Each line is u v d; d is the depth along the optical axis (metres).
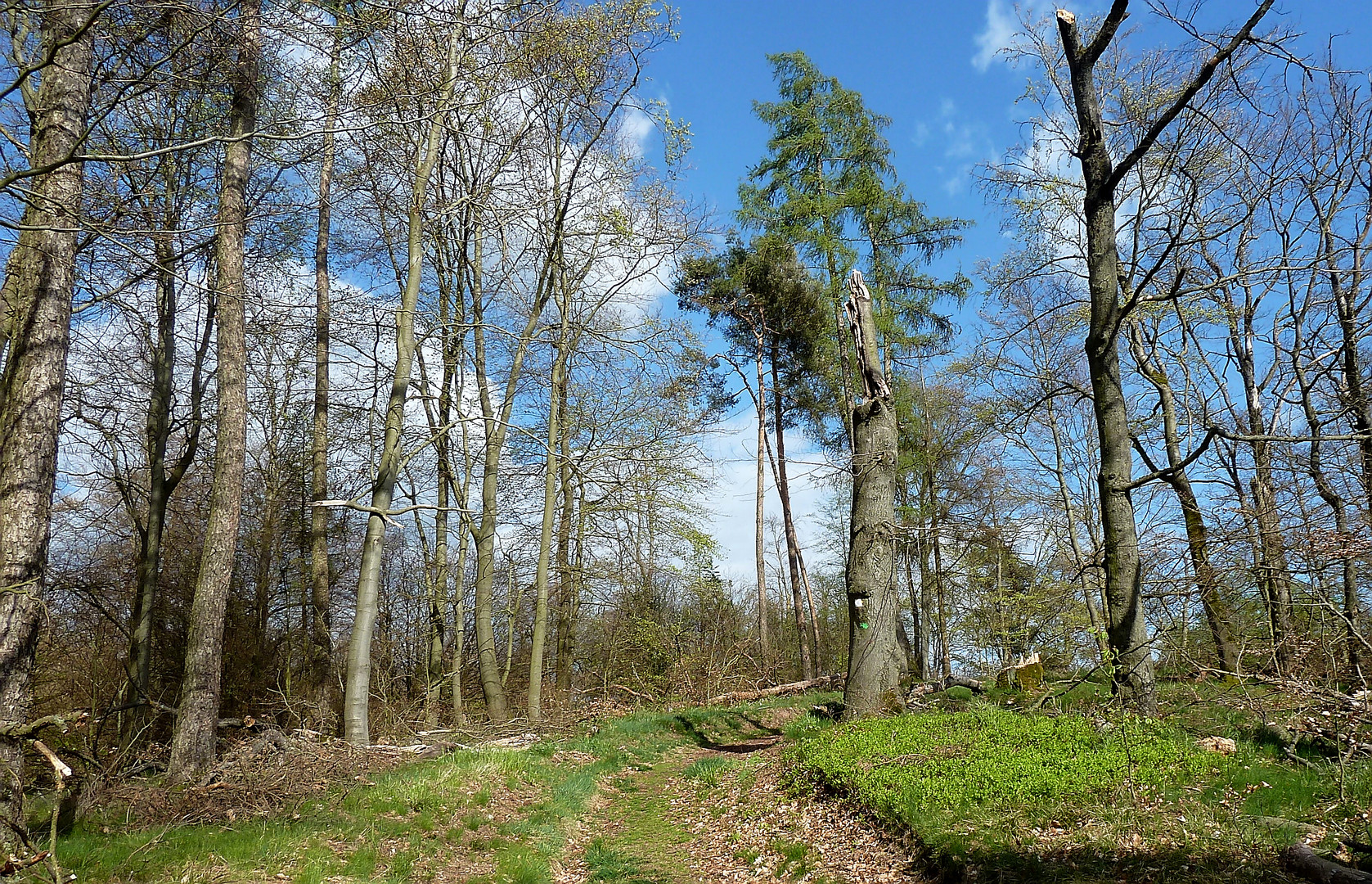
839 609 31.84
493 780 10.75
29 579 7.86
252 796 8.95
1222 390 15.59
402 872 7.44
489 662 17.33
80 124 8.79
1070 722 9.83
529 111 16.25
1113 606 10.20
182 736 10.20
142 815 8.38
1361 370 13.92
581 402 22.14
